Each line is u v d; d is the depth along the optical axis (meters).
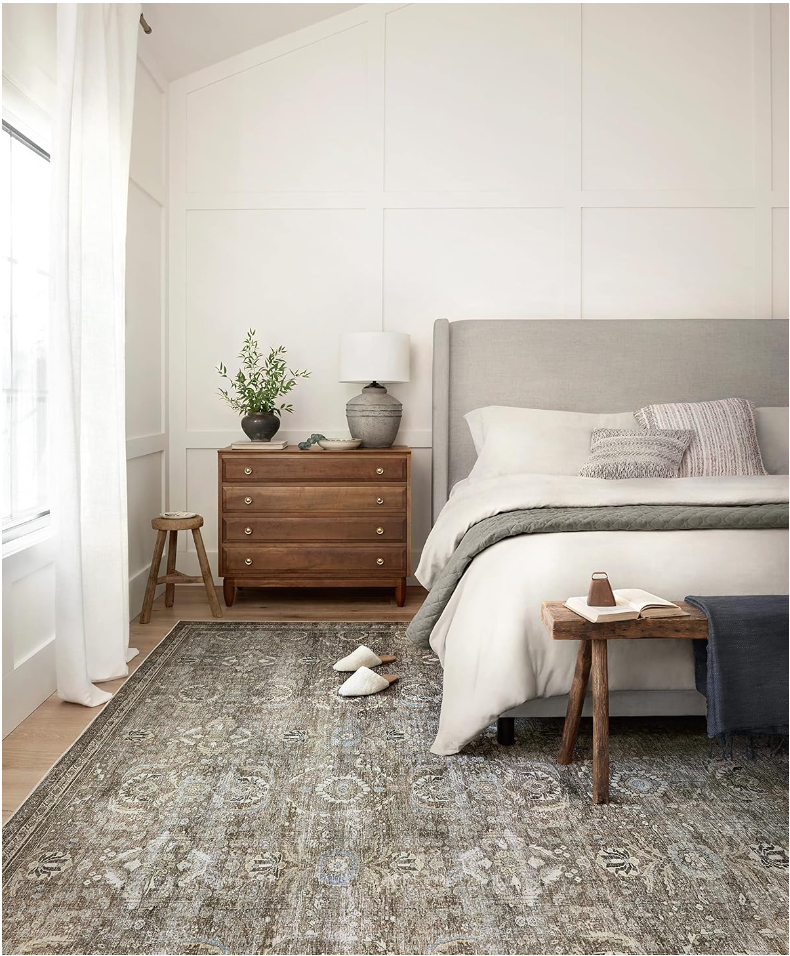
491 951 1.49
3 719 2.44
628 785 2.13
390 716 2.60
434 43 4.32
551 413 3.96
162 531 3.73
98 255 2.88
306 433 4.46
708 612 2.04
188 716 2.59
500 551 2.45
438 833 1.88
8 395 2.77
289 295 4.41
